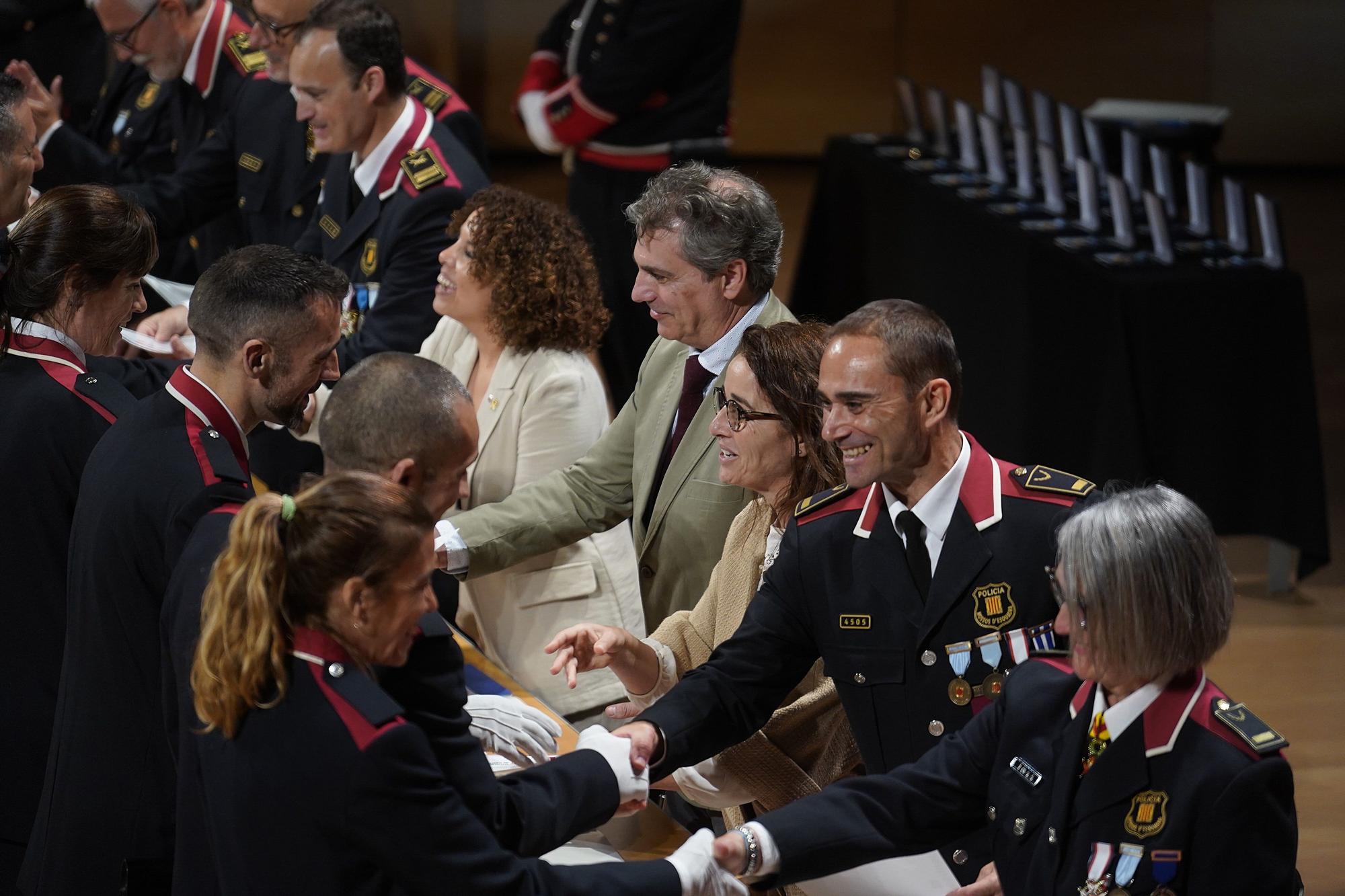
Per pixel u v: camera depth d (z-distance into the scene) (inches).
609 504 447.2
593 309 469.7
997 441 839.7
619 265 852.6
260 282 335.9
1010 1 1676.9
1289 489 717.9
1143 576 245.8
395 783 255.9
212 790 270.5
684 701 342.6
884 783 299.7
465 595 475.5
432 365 319.9
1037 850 268.5
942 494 325.4
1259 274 705.6
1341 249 1416.1
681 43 813.9
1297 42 1675.7
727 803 375.2
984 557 321.4
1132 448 701.9
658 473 429.4
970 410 879.1
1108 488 320.8
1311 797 558.9
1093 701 265.9
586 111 824.9
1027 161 904.3
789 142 1708.9
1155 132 1075.9
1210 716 252.2
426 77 731.4
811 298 1125.7
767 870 294.5
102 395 382.6
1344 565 783.7
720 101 850.1
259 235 669.9
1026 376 800.3
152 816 343.3
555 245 459.2
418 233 561.6
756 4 1663.4
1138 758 253.9
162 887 327.6
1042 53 1692.9
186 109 723.4
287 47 630.5
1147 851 251.1
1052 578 264.1
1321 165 1711.4
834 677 344.8
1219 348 703.1
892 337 313.7
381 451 309.0
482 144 732.0
